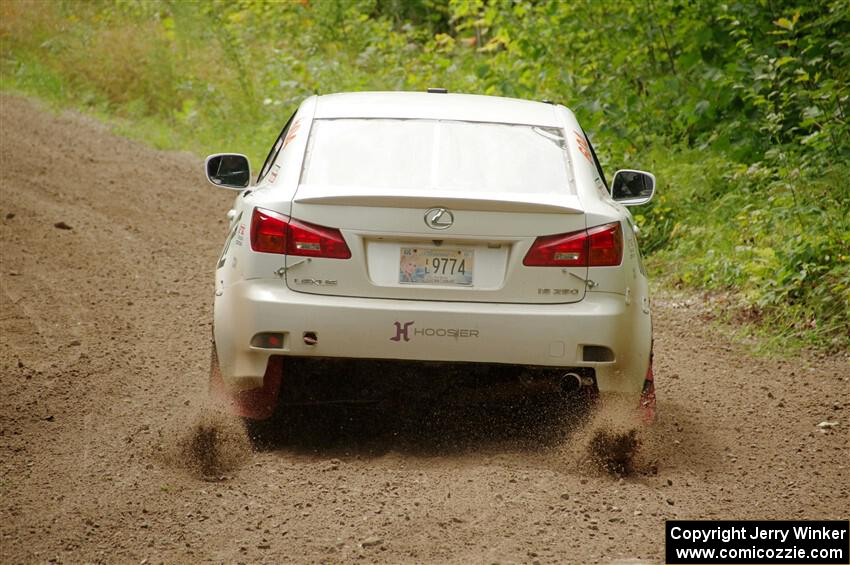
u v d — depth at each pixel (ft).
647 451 63.67
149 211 145.89
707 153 134.10
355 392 63.82
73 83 233.96
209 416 61.26
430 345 57.62
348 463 60.08
